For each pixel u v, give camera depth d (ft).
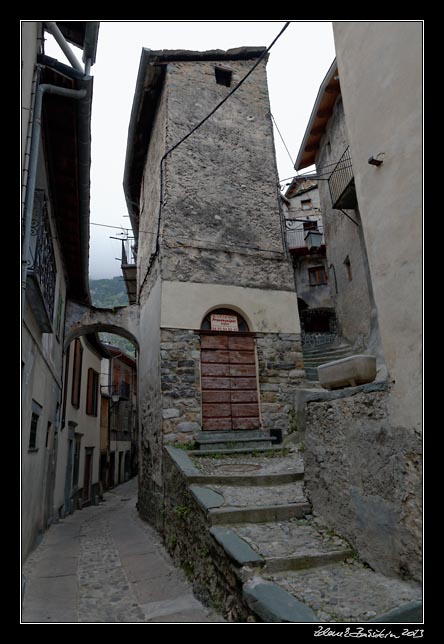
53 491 24.45
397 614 7.20
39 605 10.85
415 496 8.15
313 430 12.46
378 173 9.76
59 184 19.92
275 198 27.09
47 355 18.78
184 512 14.56
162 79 27.81
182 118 26.18
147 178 30.86
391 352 9.04
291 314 24.91
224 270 24.17
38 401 16.28
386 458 9.03
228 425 21.81
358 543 9.95
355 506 10.15
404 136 8.93
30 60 12.14
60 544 18.84
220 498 13.06
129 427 73.31
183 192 24.64
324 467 11.78
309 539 10.76
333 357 31.12
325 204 38.52
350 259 33.04
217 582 10.44
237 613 8.94
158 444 21.48
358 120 10.66
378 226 9.68
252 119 28.43
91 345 44.01
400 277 8.87
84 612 10.66
